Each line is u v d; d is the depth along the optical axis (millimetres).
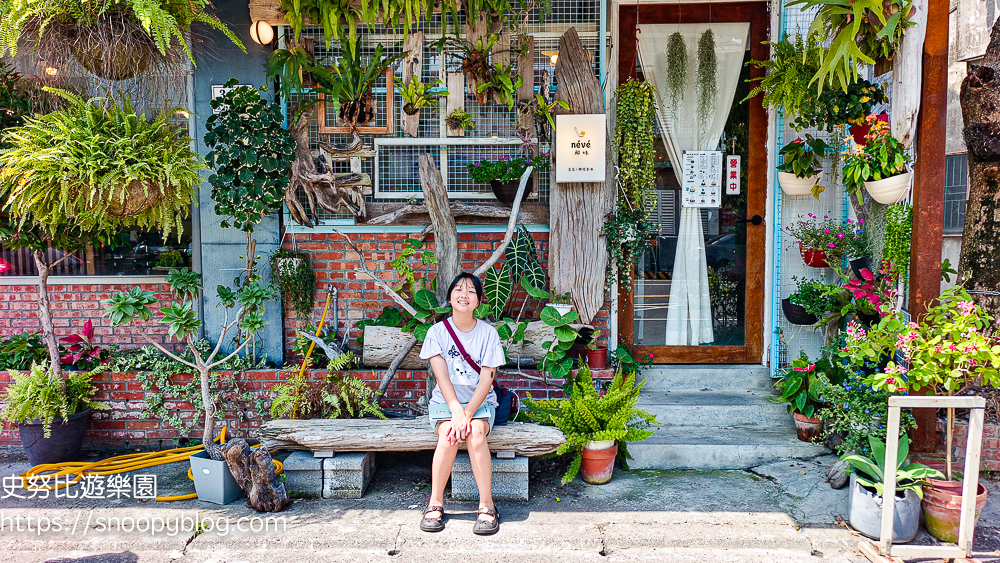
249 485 3395
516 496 3465
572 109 4250
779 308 4605
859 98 3730
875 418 3525
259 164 3953
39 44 3168
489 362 3344
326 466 3533
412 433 3498
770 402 4344
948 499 2912
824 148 4270
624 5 4633
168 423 4336
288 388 4055
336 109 4375
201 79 4332
